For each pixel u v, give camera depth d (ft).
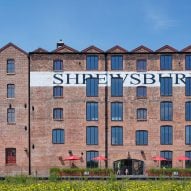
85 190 73.31
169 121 232.53
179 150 231.50
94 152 231.30
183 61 235.81
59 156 231.30
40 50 236.43
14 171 230.07
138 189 74.02
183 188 75.51
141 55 236.02
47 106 233.76
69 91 234.38
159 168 218.18
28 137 232.32
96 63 236.02
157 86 234.58
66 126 232.53
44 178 97.55
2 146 231.50
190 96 233.96
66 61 236.02
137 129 232.32
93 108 233.55
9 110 233.35
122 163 231.50
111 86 234.79
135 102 233.55
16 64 234.99
